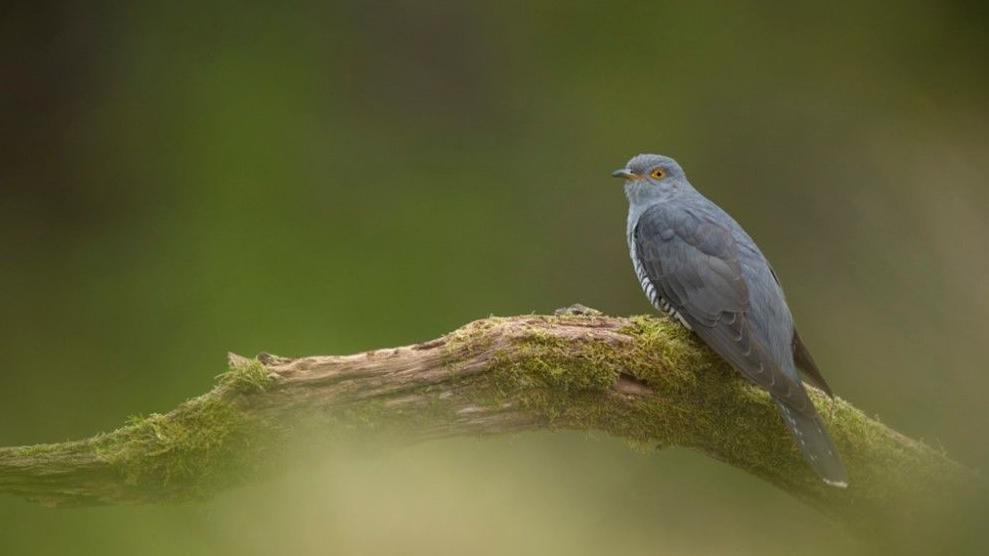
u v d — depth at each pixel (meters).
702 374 6.95
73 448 6.22
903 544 7.26
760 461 7.13
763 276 7.81
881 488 7.16
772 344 7.54
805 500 7.30
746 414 6.99
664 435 6.99
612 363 6.75
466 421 6.63
